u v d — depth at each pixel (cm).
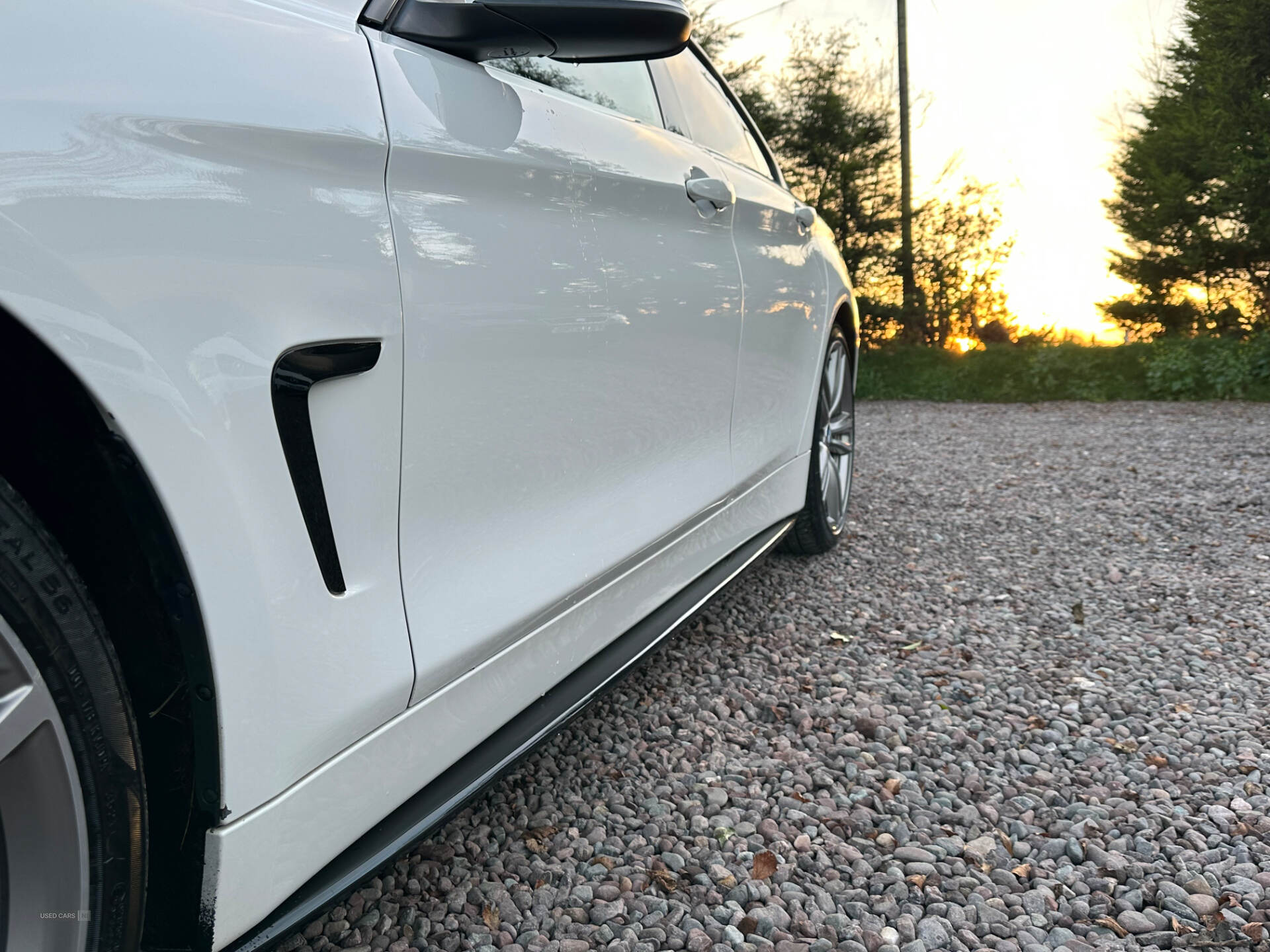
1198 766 207
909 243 1383
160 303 91
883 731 223
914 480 562
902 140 1378
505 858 172
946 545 394
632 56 149
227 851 100
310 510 110
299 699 107
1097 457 638
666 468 201
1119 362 1137
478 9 138
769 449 269
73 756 87
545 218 154
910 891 165
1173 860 171
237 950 103
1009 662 268
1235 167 1238
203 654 95
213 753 98
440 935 151
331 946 147
